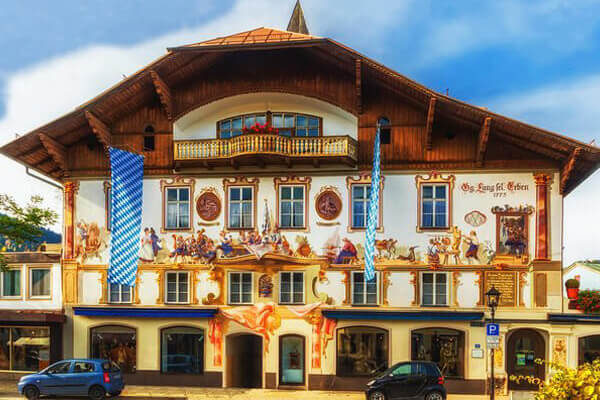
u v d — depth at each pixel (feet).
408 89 78.95
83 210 88.02
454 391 79.00
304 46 77.97
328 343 81.66
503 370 78.13
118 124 87.61
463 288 80.28
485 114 76.02
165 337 85.25
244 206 85.10
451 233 81.00
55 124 82.69
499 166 80.64
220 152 82.23
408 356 80.28
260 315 82.58
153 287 85.61
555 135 74.69
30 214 93.25
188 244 85.40
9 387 82.79
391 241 81.92
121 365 85.51
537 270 78.74
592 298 77.66
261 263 83.35
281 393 79.41
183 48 78.23
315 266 82.79
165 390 81.20
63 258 87.86
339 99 83.10
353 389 80.84
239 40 82.99
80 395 74.38
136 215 82.23
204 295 84.74
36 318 84.84
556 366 35.24
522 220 79.97
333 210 83.30
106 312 84.69
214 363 83.61
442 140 82.12
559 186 79.61
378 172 78.48
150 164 86.74
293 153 80.38
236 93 84.48
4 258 89.15
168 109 85.15
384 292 81.61
